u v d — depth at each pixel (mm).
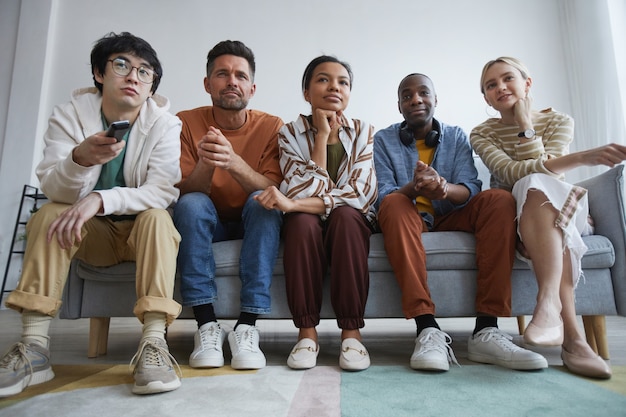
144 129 1241
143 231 1067
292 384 949
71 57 3842
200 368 1105
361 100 3732
